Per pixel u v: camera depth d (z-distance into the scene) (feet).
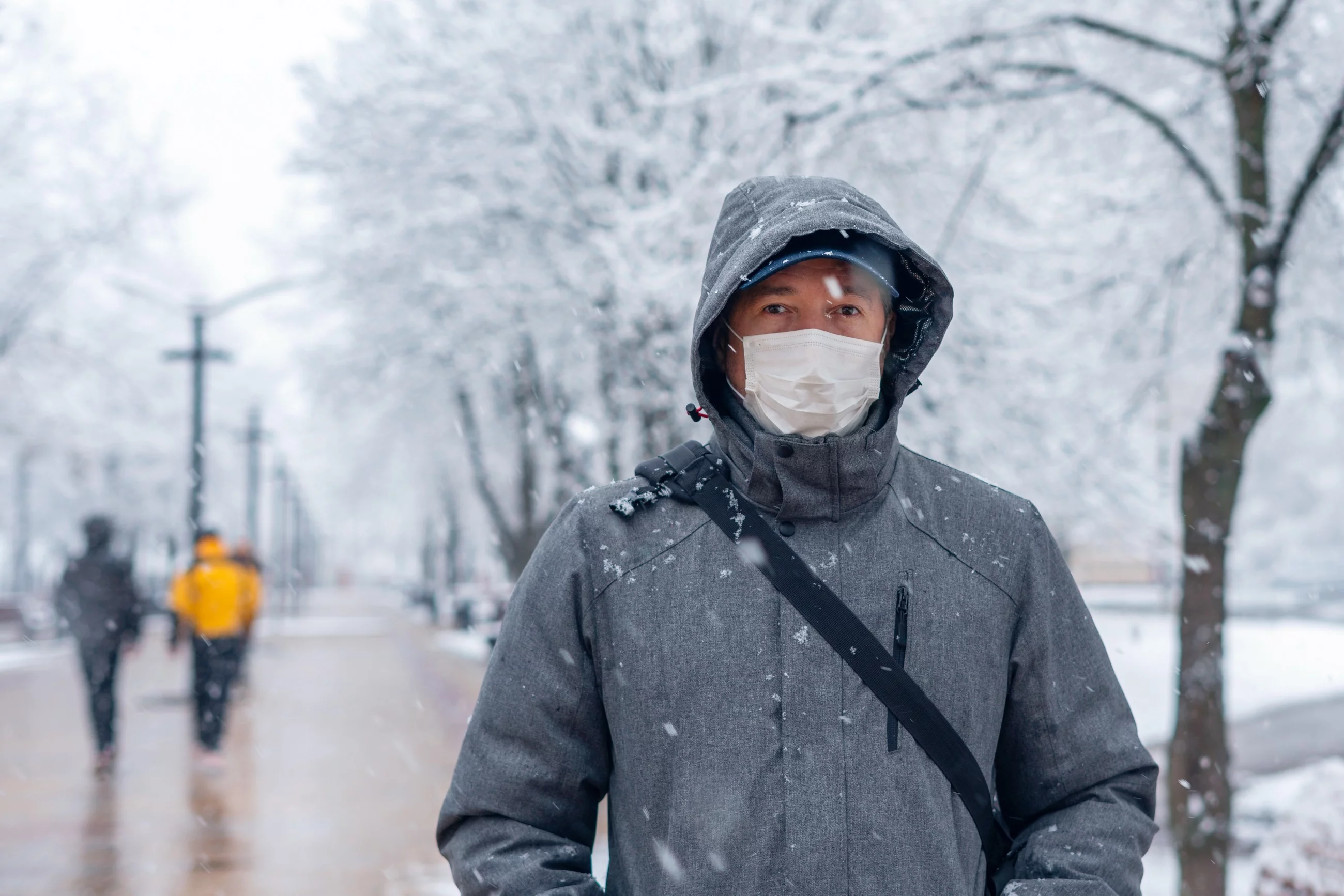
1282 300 29.86
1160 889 20.72
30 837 23.04
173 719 43.29
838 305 5.88
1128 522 40.52
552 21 44.70
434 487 99.35
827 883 5.09
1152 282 29.76
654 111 41.50
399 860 21.18
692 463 5.85
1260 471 124.16
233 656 31.53
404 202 51.65
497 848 5.49
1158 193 28.94
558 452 58.85
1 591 175.22
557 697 5.61
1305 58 24.20
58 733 39.50
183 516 131.75
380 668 67.67
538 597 5.74
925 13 24.11
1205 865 18.53
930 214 34.47
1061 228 34.96
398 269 53.57
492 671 5.79
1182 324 30.09
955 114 29.01
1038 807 5.88
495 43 46.16
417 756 33.37
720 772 5.24
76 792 28.02
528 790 5.57
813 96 25.04
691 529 5.65
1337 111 19.31
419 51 49.85
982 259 35.40
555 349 52.34
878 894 5.09
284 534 146.82
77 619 30.66
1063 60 26.96
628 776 5.47
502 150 47.34
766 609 5.45
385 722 41.09
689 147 37.19
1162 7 25.75
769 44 39.75
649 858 5.33
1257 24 20.13
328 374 65.57
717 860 5.15
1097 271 30.76
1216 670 18.92
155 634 112.37
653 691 5.40
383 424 81.20
